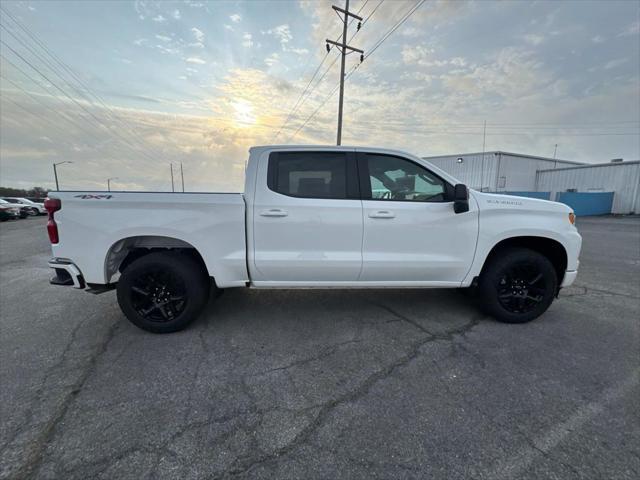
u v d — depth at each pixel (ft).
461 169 93.56
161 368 8.14
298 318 11.30
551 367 8.19
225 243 9.82
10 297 13.85
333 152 10.33
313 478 5.05
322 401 6.90
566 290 14.76
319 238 9.97
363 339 9.73
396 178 10.50
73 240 9.57
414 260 10.25
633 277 17.35
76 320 11.21
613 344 9.41
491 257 10.89
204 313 11.74
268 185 9.99
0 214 80.64
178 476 5.06
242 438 5.85
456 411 6.57
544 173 91.66
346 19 55.62
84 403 6.79
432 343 9.47
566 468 5.22
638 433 5.96
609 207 79.05
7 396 7.00
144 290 9.96
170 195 9.58
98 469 5.18
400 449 5.60
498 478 5.05
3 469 5.16
